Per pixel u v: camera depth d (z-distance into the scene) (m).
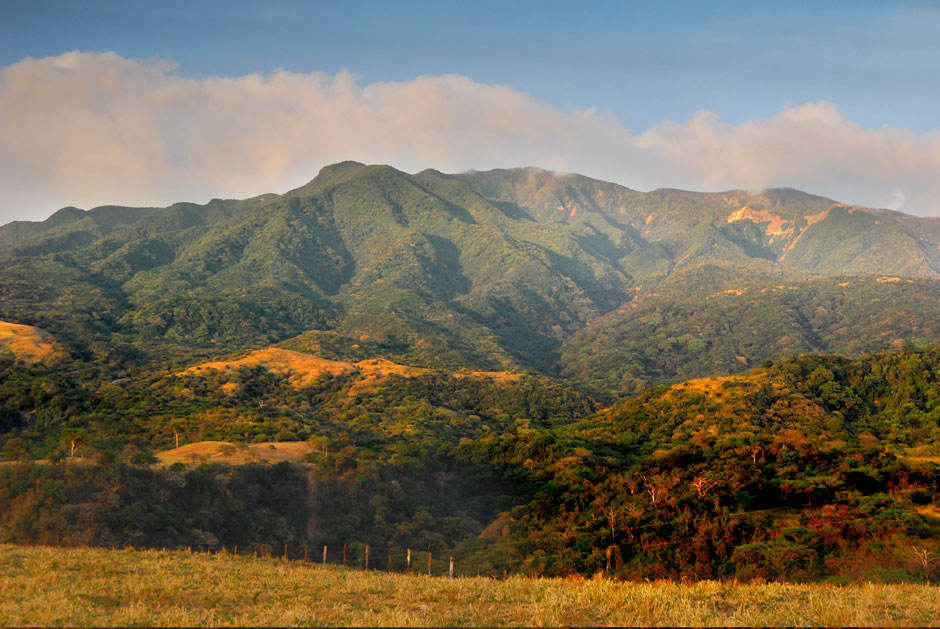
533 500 98.94
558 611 26.58
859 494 87.88
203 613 26.16
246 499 92.12
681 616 25.67
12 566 37.03
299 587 33.84
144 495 83.19
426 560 78.25
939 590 32.66
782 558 66.56
